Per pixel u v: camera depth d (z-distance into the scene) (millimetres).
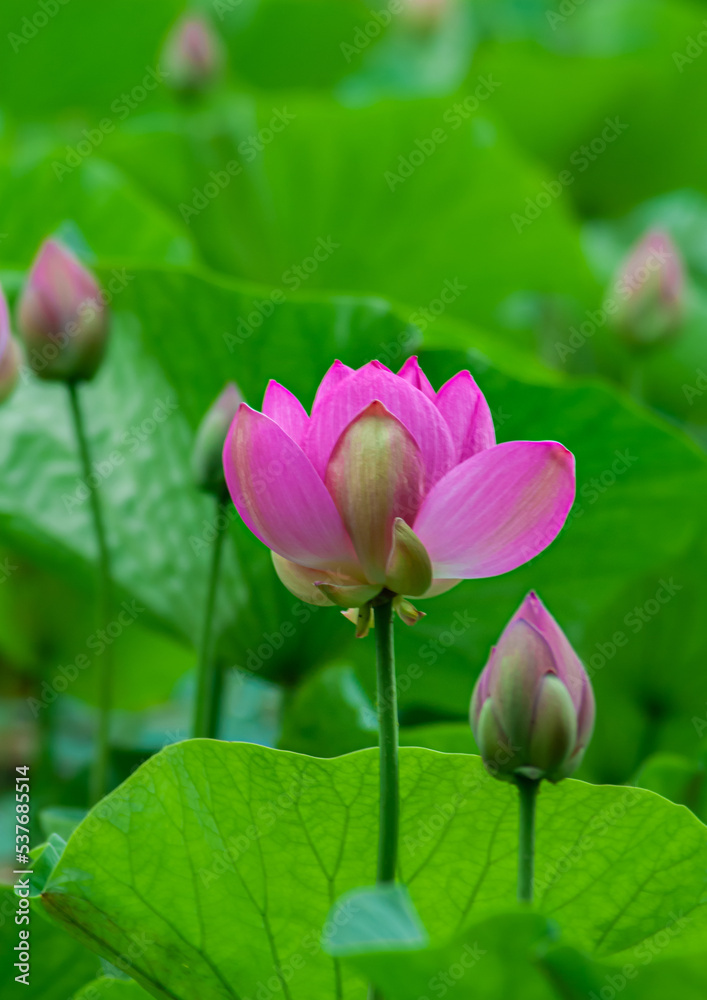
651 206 7090
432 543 2344
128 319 3053
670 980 2268
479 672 3092
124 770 3695
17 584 3752
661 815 2410
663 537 3035
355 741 2828
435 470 2342
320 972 2445
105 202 3908
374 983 2303
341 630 2961
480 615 3029
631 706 3158
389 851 2336
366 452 2320
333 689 2846
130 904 2436
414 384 2383
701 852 2414
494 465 2330
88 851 2418
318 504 2330
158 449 3096
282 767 2416
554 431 2938
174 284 2951
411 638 3020
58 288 2766
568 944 2256
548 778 2346
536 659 2334
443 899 2451
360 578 2354
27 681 4164
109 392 3184
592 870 2432
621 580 3080
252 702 4215
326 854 2428
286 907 2436
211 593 2758
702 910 2426
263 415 2326
